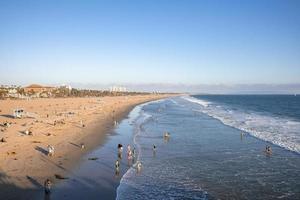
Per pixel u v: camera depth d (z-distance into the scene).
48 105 113.25
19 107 99.69
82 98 185.00
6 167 31.39
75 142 46.56
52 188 26.48
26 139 45.25
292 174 31.94
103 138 51.38
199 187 28.03
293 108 136.00
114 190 26.88
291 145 46.12
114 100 178.88
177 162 36.78
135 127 65.94
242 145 47.03
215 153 41.69
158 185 28.48
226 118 87.44
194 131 61.50
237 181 29.78
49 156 36.75
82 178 29.55
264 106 154.12
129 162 36.28
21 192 25.11
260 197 25.66
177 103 179.38
